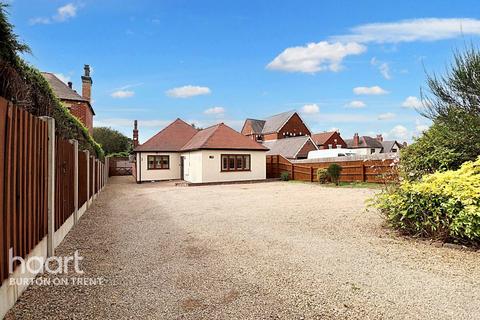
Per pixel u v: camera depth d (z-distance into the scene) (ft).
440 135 24.52
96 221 24.53
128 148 141.18
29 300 10.41
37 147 13.08
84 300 10.47
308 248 16.43
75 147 22.86
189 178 77.41
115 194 47.65
